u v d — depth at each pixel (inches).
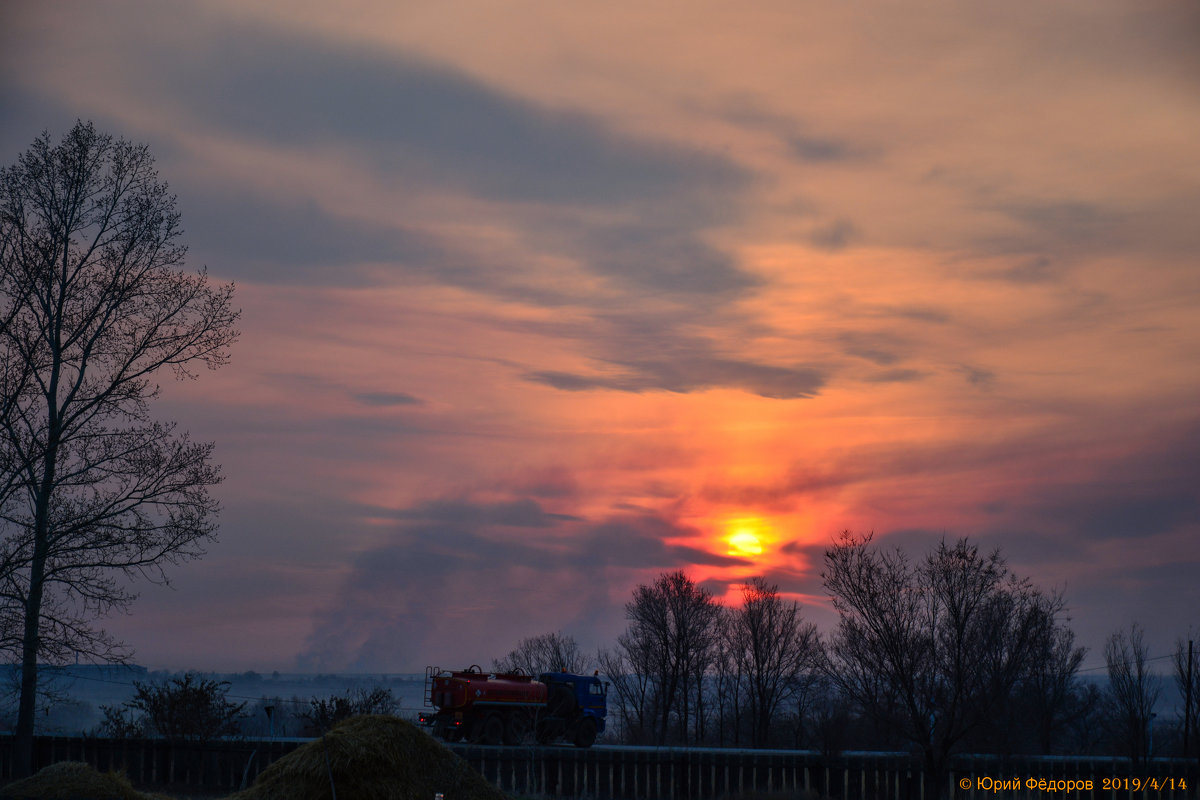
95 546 1196.5
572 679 1877.5
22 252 1229.1
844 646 1296.8
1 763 1312.7
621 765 1424.7
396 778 699.4
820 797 1448.1
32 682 1221.1
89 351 1251.2
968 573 1246.3
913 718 1242.0
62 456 1237.1
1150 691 1628.9
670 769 1439.5
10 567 1173.7
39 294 1232.8
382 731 721.0
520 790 1341.0
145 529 1231.5
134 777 1305.4
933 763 1238.3
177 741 1307.8
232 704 1390.3
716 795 1443.2
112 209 1269.7
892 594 1256.8
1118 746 1715.1
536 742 1684.3
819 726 1907.0
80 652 1213.7
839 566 1280.8
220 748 1295.5
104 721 1427.2
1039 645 1307.8
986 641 1234.0
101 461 1238.3
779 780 1473.9
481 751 1374.3
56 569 1200.8
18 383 1192.8
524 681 1803.6
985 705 1226.0
